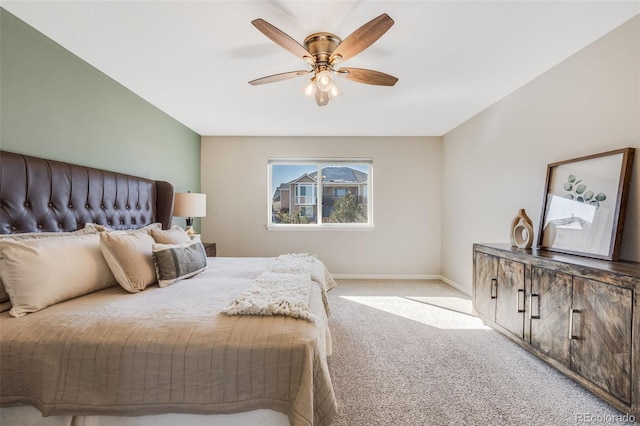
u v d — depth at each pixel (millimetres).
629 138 1753
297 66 2279
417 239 4441
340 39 1856
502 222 2977
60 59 1979
